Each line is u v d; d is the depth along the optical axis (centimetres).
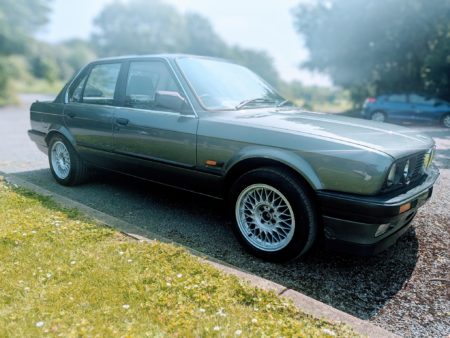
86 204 430
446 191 484
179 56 388
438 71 1739
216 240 346
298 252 288
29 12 2272
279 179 288
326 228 277
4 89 2095
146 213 407
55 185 502
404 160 272
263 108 376
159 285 238
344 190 263
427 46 1905
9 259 266
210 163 327
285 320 210
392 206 251
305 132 288
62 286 233
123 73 414
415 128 1323
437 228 372
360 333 206
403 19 1858
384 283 278
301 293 261
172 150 352
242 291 235
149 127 367
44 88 3297
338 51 2181
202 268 262
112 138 408
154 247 290
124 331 195
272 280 280
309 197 281
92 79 450
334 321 214
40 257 270
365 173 255
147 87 388
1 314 206
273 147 292
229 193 324
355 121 348
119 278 245
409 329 228
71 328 195
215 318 208
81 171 482
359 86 2417
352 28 2047
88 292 229
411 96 1509
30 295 223
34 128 527
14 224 324
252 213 316
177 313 211
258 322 206
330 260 311
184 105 347
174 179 363
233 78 406
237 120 321
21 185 450
